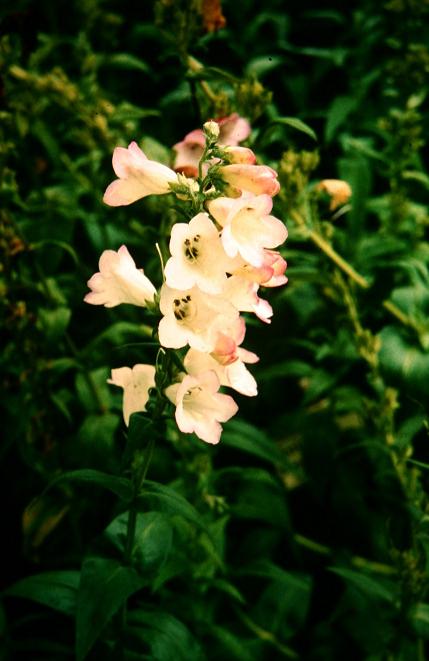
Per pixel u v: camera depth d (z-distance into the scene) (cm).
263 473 50
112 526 39
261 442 53
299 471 53
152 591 44
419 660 51
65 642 54
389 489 58
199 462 48
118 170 32
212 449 53
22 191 68
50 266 61
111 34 71
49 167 70
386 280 54
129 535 37
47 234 61
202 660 42
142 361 59
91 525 57
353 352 59
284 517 54
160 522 40
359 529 61
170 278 30
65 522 58
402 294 58
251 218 31
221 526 48
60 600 40
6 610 58
